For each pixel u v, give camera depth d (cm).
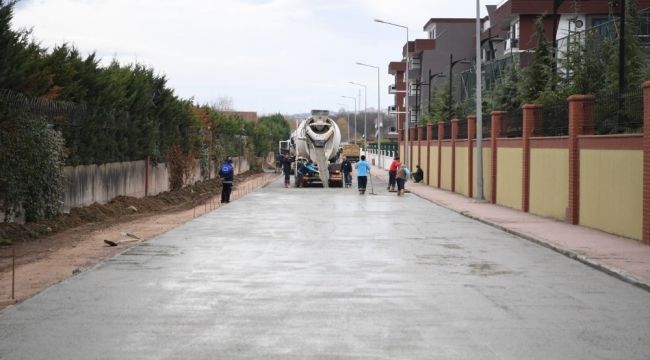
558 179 2586
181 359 825
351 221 2602
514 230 2214
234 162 7206
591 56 3056
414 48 9056
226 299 1176
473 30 8994
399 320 1026
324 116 5291
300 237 2088
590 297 1209
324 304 1138
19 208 2177
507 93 3841
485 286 1306
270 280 1359
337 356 836
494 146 3506
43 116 2284
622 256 1641
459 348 875
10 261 1638
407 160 6134
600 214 2209
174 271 1462
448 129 4797
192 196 4316
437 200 3719
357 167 4378
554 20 3581
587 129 2380
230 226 2406
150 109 3759
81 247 1861
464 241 2012
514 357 838
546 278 1398
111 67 3341
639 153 1933
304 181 5222
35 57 2344
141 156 3609
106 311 1082
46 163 2242
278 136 12219
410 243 1959
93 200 2891
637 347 888
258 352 854
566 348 881
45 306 1117
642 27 3766
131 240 2009
